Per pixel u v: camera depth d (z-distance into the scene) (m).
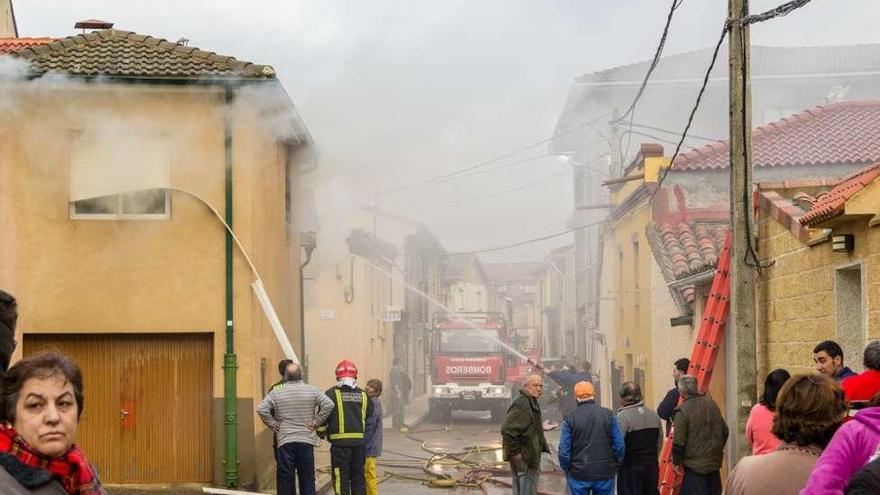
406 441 27.78
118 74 15.48
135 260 15.81
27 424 3.04
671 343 20.03
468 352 37.41
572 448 11.16
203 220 15.91
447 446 25.81
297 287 22.77
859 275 10.51
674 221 21.73
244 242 15.89
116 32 16.36
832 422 4.59
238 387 15.77
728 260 14.16
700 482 10.69
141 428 15.73
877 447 4.09
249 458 15.71
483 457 22.58
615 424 11.20
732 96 12.18
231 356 15.73
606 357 30.53
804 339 11.54
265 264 17.25
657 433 11.68
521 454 12.42
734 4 12.15
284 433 13.07
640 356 23.80
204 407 15.80
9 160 15.47
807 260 11.41
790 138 22.56
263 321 17.12
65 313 15.65
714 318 14.18
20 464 3.01
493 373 37.25
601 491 11.14
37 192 15.64
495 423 35.84
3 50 18.48
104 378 15.78
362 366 33.25
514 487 12.55
